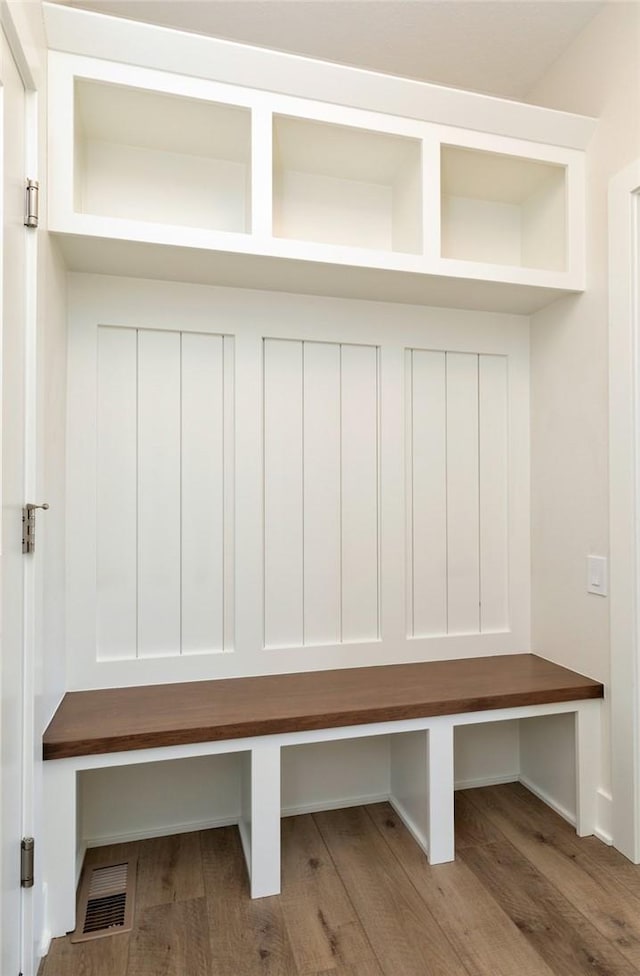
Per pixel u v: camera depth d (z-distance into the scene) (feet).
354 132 5.50
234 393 6.14
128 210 5.85
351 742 6.58
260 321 6.20
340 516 6.49
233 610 6.12
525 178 6.48
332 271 5.61
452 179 6.49
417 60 6.35
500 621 7.00
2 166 3.52
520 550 7.05
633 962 4.26
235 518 6.14
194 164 6.05
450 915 4.75
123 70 4.76
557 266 6.37
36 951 4.20
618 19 5.57
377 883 5.16
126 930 4.58
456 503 6.89
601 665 5.88
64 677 5.52
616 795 5.63
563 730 6.24
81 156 5.53
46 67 4.53
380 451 6.61
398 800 6.39
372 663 6.52
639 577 5.43
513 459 7.02
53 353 4.88
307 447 6.40
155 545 5.94
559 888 5.07
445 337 6.80
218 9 5.58
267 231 5.18
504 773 7.10
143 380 5.92
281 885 5.12
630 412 5.45
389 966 4.23
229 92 5.04
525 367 7.08
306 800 6.42
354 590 6.53
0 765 3.56
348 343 6.50
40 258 4.29
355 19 5.74
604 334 5.81
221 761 6.15
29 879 4.06
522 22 5.84
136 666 5.81
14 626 3.87
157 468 5.96
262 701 5.41
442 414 6.86
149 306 5.86
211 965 4.24
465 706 5.48
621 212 5.53
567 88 6.31
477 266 5.79
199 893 5.03
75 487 5.65
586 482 6.08
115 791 5.83
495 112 5.67
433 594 6.80
